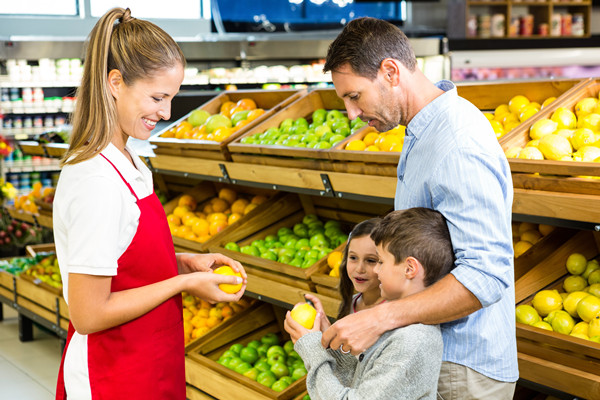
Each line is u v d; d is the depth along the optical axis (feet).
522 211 6.50
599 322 6.59
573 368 6.25
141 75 5.05
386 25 5.30
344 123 10.18
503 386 5.23
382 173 8.02
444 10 31.65
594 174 6.10
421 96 5.35
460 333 5.06
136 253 5.27
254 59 26.78
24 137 25.08
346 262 7.06
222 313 11.34
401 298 4.94
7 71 24.30
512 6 32.32
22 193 25.58
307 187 9.10
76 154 5.06
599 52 28.09
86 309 4.97
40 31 27.58
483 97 9.78
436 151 5.05
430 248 4.86
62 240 5.24
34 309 14.46
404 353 4.68
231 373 9.52
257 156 9.98
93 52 5.09
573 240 7.66
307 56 26.91
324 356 5.24
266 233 11.53
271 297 9.70
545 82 9.05
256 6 30.73
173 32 30.37
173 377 5.65
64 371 5.55
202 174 11.21
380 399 4.68
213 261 6.26
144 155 12.48
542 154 7.27
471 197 4.81
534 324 7.04
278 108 11.60
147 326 5.38
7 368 13.42
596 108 7.88
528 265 7.67
